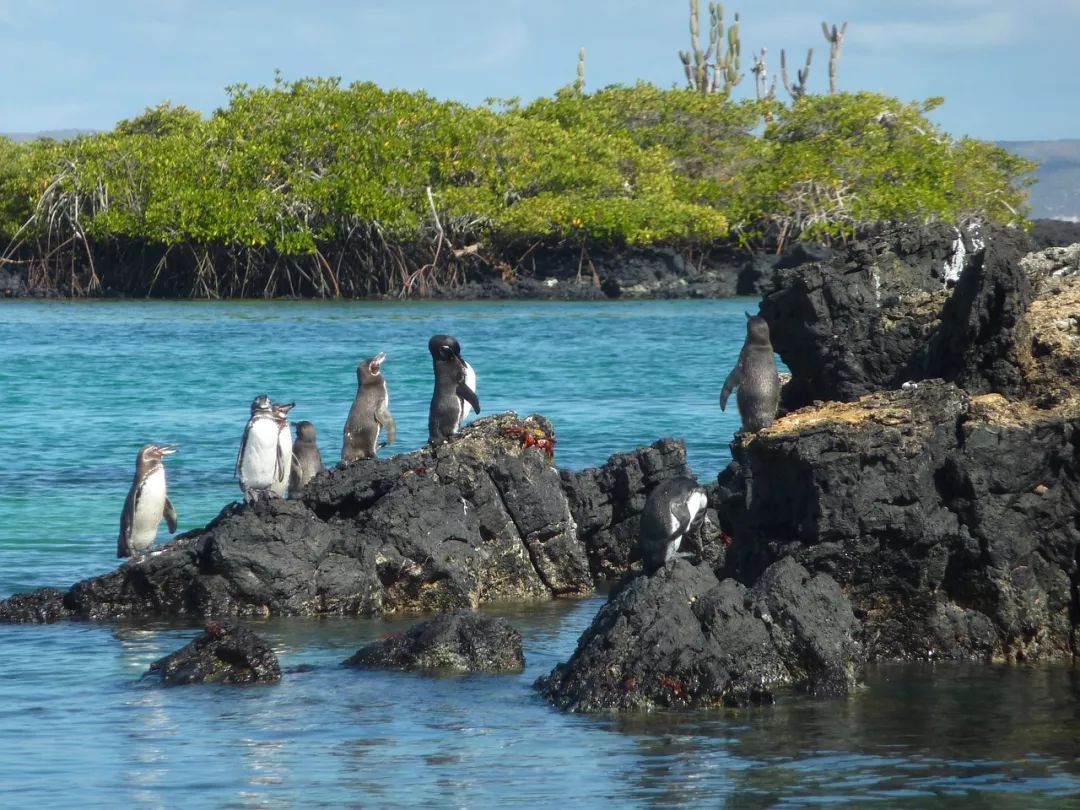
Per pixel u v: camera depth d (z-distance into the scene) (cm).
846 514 1959
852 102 14788
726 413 5003
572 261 14612
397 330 9075
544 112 15888
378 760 1487
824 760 1486
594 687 1706
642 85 16188
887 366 2752
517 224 13562
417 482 2456
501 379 6278
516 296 13825
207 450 4262
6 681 1825
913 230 2873
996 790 1380
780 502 2072
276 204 13100
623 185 14575
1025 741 1552
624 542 2734
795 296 2864
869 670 1903
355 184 12950
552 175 13962
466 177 13975
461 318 10381
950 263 2856
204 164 13425
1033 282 2455
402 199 13050
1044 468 1977
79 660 1953
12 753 1504
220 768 1455
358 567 2347
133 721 1634
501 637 1936
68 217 13712
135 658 1969
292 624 2244
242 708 1695
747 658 1750
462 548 2434
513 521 2559
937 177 14112
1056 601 1986
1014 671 1895
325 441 4406
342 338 8469
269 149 13238
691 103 15800
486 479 2550
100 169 13550
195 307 11962
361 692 1777
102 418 5053
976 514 1955
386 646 1944
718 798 1362
